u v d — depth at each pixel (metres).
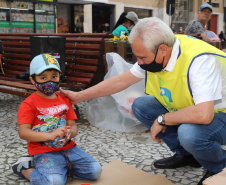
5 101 5.19
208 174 2.31
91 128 3.80
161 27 1.99
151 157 2.95
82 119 4.16
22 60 5.17
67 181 2.41
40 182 2.19
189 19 24.59
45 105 2.34
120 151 3.10
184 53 2.10
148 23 2.00
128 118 3.62
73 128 2.48
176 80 2.16
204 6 5.52
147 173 2.55
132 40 2.04
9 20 13.66
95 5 18.94
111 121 3.81
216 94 2.05
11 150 3.08
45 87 2.29
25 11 14.08
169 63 2.11
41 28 14.79
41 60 2.28
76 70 4.45
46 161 2.28
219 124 2.18
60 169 2.27
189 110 2.07
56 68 2.29
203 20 5.59
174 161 2.71
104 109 3.85
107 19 19.67
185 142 2.17
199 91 2.02
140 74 2.54
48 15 14.92
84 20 18.28
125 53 4.05
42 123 2.31
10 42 5.43
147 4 21.39
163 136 2.59
